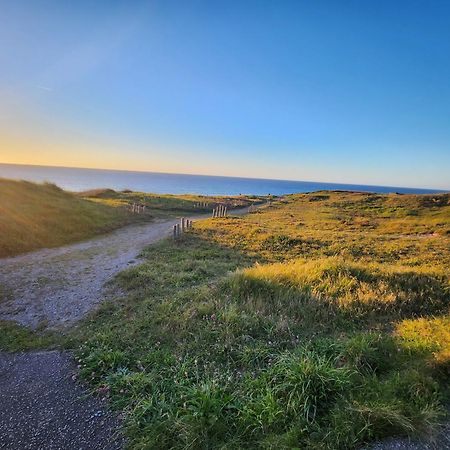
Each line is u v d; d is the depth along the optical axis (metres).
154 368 5.67
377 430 3.94
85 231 21.83
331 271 10.09
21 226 18.78
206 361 5.84
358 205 49.75
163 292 9.94
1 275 11.99
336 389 4.61
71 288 10.75
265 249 17.50
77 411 4.73
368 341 5.79
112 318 8.21
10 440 4.21
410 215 38.84
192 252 16.09
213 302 8.17
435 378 4.86
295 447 3.76
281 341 6.43
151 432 4.16
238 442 3.96
